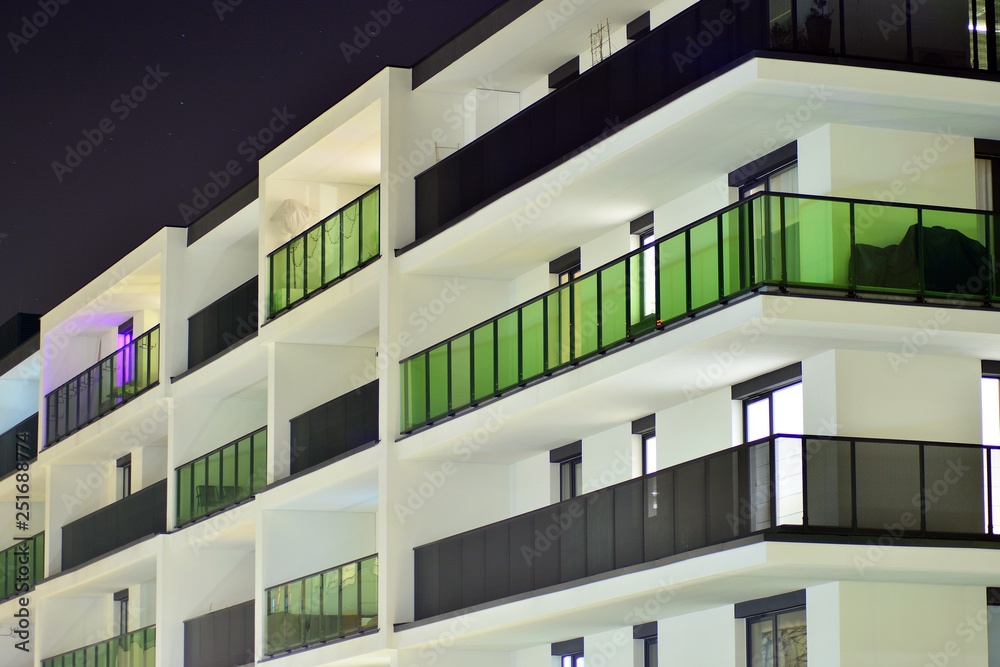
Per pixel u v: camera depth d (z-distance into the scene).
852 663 27.31
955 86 27.86
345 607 38.12
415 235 37.69
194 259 48.88
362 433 38.94
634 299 29.64
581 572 31.12
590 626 33.69
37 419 59.28
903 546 26.11
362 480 38.88
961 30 28.34
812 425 28.45
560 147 32.97
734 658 30.31
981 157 29.75
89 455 55.62
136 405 49.59
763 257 26.52
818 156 28.88
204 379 46.22
